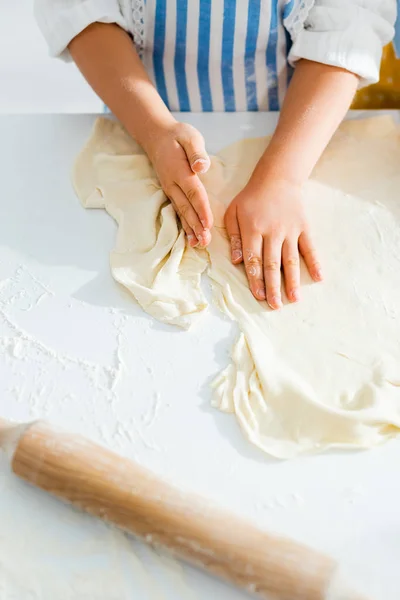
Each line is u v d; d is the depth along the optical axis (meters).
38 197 0.72
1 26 1.77
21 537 0.47
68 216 0.70
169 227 0.68
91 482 0.47
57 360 0.58
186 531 0.44
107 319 0.61
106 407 0.55
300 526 0.48
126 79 0.79
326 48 0.77
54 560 0.46
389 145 0.79
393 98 0.99
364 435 0.53
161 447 0.52
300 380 0.56
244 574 0.43
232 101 0.88
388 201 0.73
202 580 0.45
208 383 0.56
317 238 0.69
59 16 0.80
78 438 0.50
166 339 0.60
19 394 0.56
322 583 0.41
